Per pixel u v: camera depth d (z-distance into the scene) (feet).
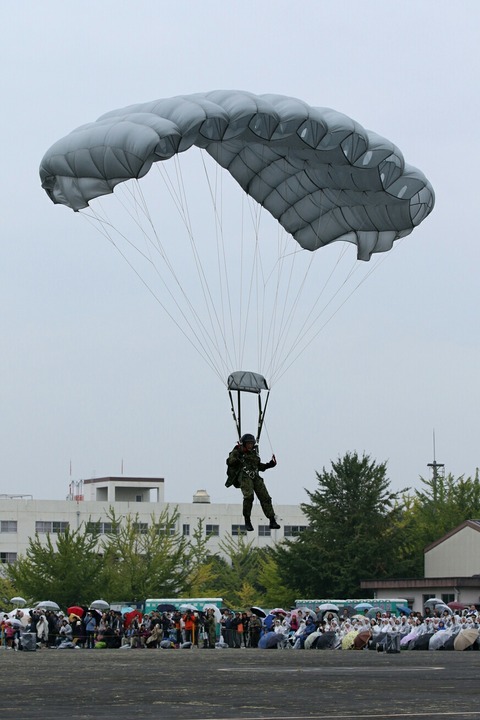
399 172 107.04
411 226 114.52
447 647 165.68
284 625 189.98
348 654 142.31
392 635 144.97
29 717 48.08
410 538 322.55
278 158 110.83
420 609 262.06
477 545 275.80
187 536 507.71
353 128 102.22
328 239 118.32
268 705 54.54
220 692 64.49
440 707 53.11
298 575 313.73
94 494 563.07
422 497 365.81
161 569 319.06
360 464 321.52
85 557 307.37
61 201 106.63
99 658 130.00
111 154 96.78
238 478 93.20
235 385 95.66
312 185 112.88
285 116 100.37
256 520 526.16
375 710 51.31
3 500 474.49
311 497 323.16
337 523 318.04
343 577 306.96
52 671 93.61
